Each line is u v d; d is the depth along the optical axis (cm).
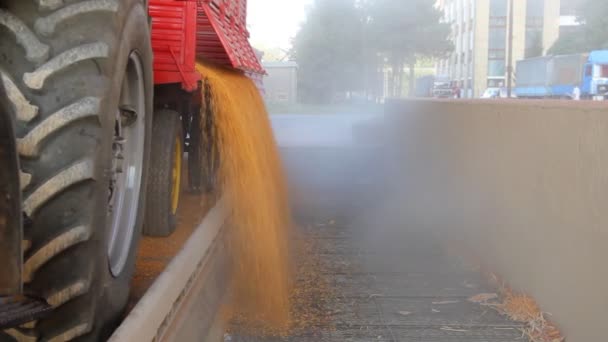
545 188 486
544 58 5172
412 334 475
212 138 625
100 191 284
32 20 283
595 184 405
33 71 276
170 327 361
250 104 746
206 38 668
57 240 273
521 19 7200
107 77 286
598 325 399
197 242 433
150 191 529
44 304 274
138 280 434
